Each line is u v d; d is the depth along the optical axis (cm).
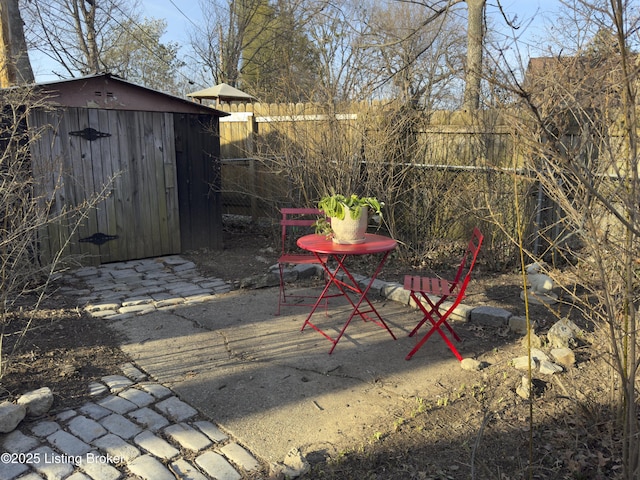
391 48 1323
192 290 605
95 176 685
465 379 378
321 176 767
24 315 497
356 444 297
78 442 292
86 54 1847
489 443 296
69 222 668
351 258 741
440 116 739
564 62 287
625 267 243
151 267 708
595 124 259
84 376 377
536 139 242
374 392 361
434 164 735
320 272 663
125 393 353
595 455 277
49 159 601
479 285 607
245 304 555
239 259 761
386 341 454
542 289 555
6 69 820
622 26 192
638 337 259
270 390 364
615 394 310
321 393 360
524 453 285
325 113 756
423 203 737
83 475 263
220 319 508
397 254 730
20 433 300
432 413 330
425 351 432
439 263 696
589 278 301
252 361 412
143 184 732
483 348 436
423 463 279
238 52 2581
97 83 668
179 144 757
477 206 672
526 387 351
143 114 717
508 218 663
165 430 308
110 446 289
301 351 432
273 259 754
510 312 490
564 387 340
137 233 737
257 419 325
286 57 1202
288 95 849
